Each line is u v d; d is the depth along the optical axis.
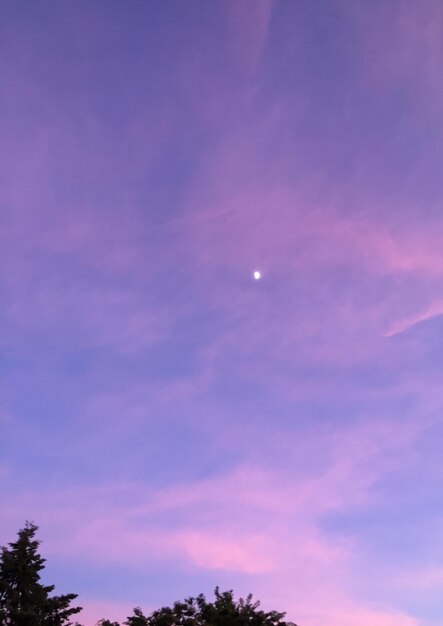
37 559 32.47
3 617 30.27
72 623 32.00
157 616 30.97
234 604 31.50
